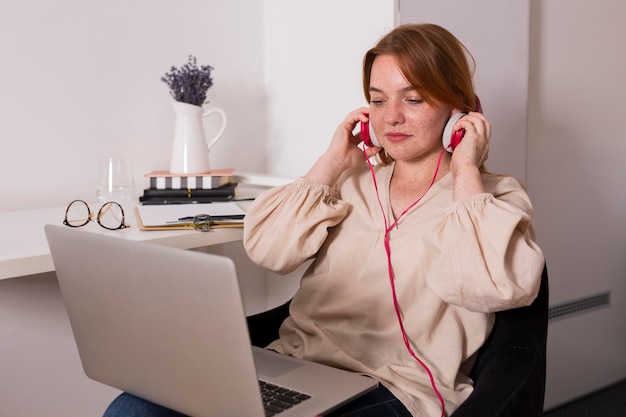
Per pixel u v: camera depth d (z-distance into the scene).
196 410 1.09
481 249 1.29
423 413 1.28
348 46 2.21
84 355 1.25
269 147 2.55
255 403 1.00
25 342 2.01
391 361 1.39
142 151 2.23
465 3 2.20
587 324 2.75
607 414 2.59
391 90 1.43
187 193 1.96
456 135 1.45
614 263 2.82
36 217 1.82
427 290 1.39
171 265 0.99
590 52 2.65
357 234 1.48
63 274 1.18
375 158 1.67
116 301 1.10
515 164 2.39
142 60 2.20
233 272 0.93
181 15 2.27
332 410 1.15
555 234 2.62
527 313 1.35
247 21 2.45
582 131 2.66
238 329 0.96
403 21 2.08
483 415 1.13
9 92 1.95
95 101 2.11
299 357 1.45
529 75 2.47
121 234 1.56
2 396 1.98
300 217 1.51
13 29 1.94
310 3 2.32
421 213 1.44
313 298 1.52
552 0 2.51
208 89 2.30
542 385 1.24
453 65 1.44
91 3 2.07
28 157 2.00
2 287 1.94
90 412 2.17
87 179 2.12
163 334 1.06
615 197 2.80
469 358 1.40
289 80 2.44
